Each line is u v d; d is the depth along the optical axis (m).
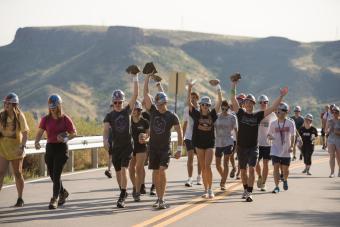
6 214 21.39
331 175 37.19
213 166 42.72
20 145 22.58
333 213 22.58
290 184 32.88
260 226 19.44
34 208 22.83
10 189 28.41
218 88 25.77
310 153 39.03
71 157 38.59
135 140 24.98
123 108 23.45
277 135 29.14
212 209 23.02
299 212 22.67
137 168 24.91
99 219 20.39
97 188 29.39
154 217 20.91
